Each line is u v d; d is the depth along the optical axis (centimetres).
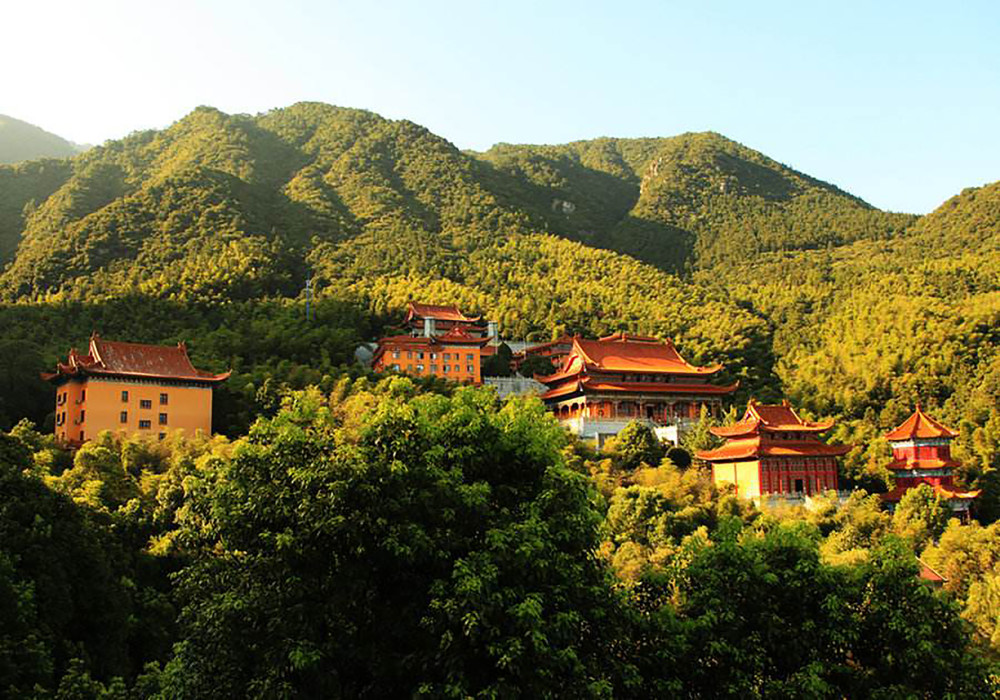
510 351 15562
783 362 16275
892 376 13512
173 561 6406
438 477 2580
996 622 5659
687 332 17462
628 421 11631
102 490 7112
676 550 6425
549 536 2594
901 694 2600
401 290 17938
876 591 2831
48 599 4672
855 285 19488
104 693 3788
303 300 16712
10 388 10681
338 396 10412
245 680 2514
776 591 2839
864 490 9394
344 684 2498
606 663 2656
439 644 2342
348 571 2464
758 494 9269
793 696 2553
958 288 17100
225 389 10806
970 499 9269
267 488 2620
